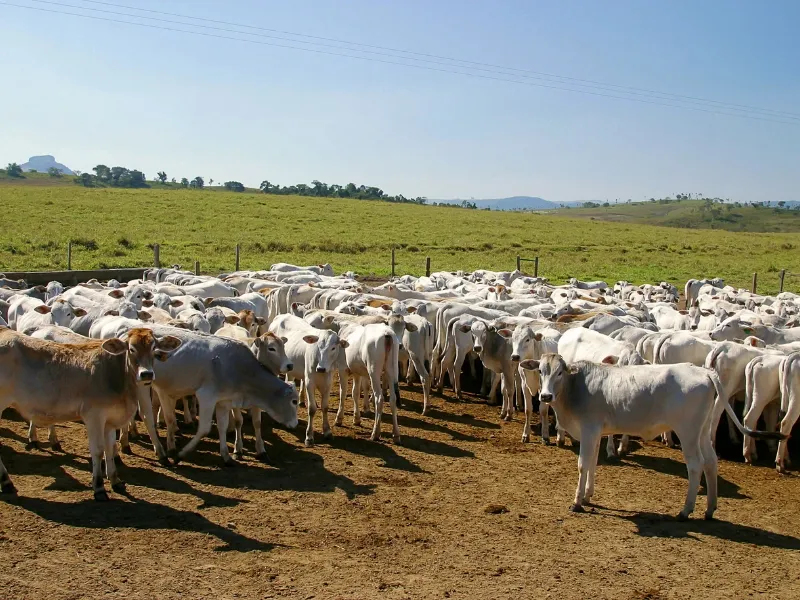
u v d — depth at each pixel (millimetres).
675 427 9984
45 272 30062
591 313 17625
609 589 7859
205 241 54719
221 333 14180
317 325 15828
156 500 9859
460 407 16141
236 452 11977
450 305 18438
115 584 7512
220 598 7340
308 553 8469
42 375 9727
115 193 89312
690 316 21766
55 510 9305
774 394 12836
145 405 11234
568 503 10453
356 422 14281
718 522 9953
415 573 8070
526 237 72438
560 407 10570
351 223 76062
